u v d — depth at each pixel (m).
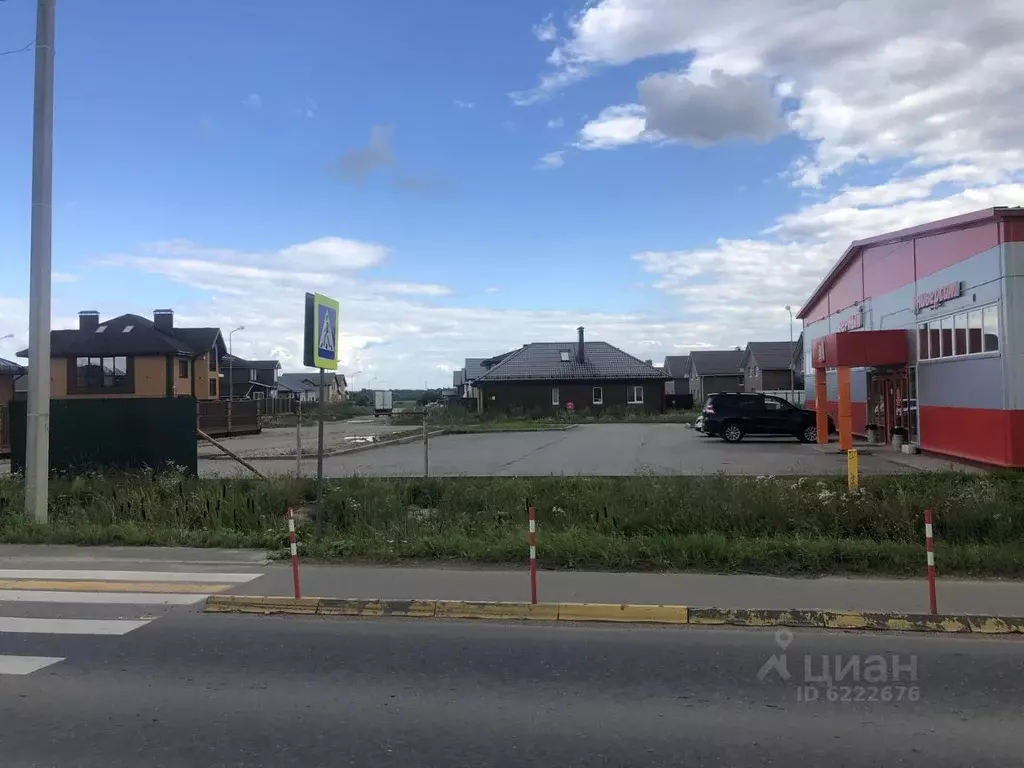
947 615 6.53
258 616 7.12
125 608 7.38
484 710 4.77
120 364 56.38
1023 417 15.99
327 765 4.02
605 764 4.03
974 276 17.59
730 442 27.75
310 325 9.62
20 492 14.09
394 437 32.56
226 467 20.64
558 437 32.56
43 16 11.84
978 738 4.33
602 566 8.62
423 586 7.82
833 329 30.88
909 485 12.88
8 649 6.06
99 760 4.08
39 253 11.86
